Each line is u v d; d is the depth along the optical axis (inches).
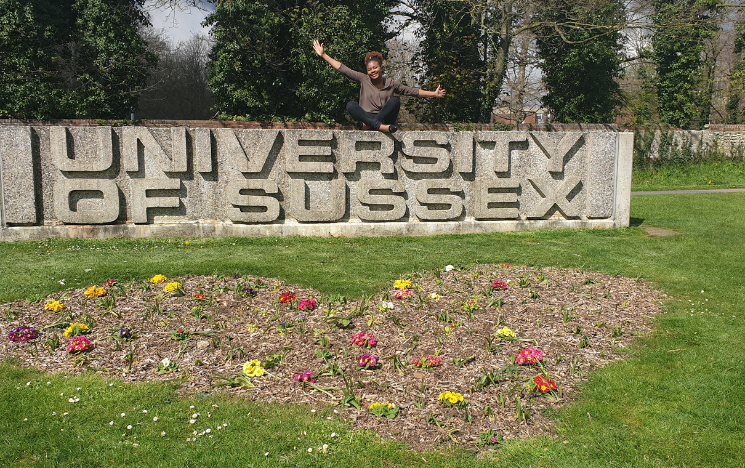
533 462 117.0
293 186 334.0
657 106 1213.1
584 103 949.8
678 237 349.1
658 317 205.0
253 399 141.1
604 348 176.1
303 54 780.6
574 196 373.4
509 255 292.7
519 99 897.5
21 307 199.2
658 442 124.7
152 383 147.8
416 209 351.3
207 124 725.3
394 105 332.2
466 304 203.8
